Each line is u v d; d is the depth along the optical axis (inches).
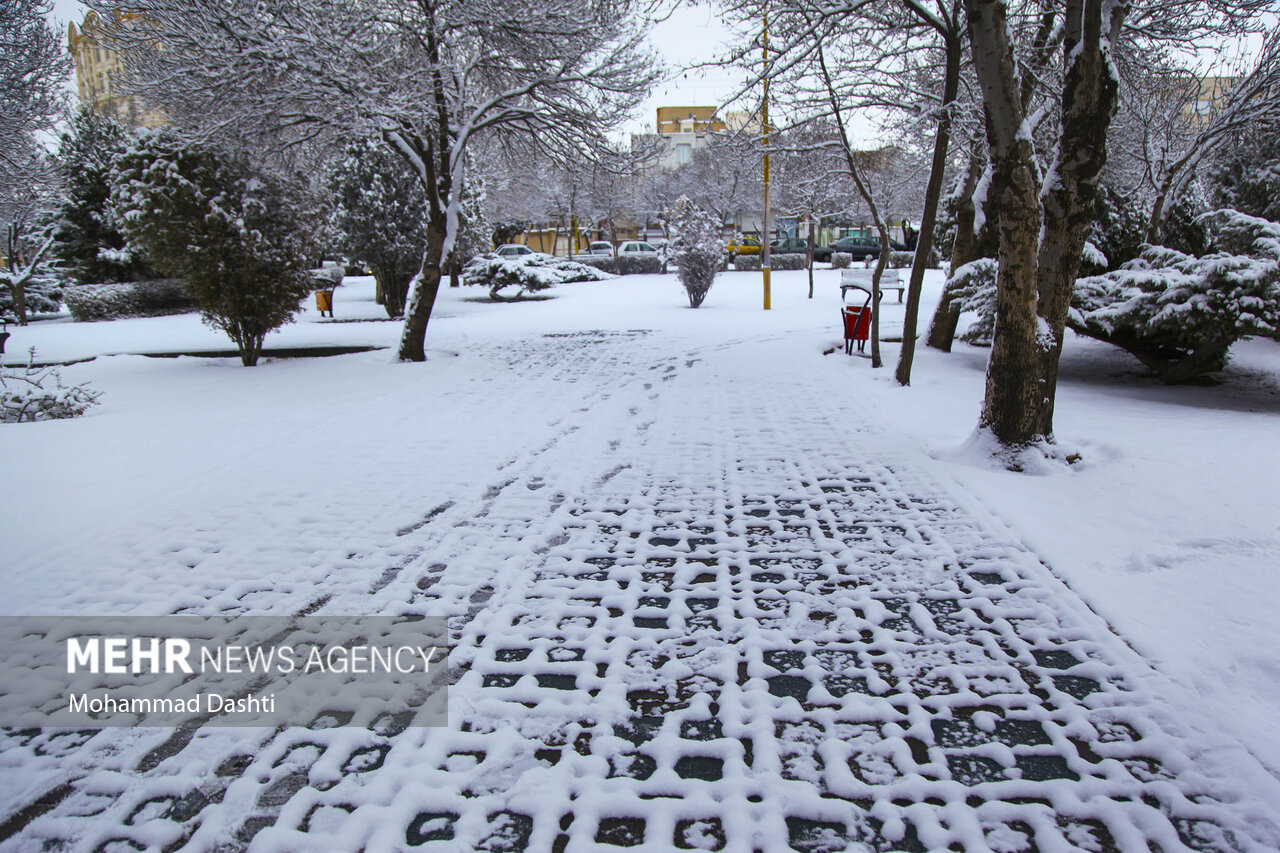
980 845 84.5
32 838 88.7
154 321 802.8
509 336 592.1
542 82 445.1
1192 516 180.1
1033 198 214.8
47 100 552.7
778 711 110.4
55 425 305.0
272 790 96.5
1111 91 208.5
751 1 335.3
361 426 297.9
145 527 189.8
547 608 144.0
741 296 916.0
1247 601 138.3
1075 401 332.2
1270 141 556.1
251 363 469.1
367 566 165.2
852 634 131.8
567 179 564.7
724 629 134.4
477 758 101.5
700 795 93.1
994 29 201.2
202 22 358.6
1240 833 85.9
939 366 409.7
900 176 803.4
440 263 461.1
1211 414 295.9
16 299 865.5
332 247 780.0
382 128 411.5
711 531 183.5
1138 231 486.0
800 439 266.5
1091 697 112.2
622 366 440.1
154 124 484.7
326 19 362.3
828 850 84.8
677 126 2271.2
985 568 157.8
